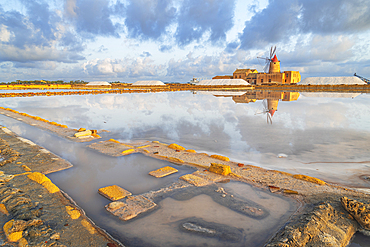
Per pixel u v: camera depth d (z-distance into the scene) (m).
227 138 9.21
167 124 12.52
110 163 6.18
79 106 22.53
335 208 3.51
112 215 3.63
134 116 15.66
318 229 2.99
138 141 8.76
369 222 3.10
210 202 3.98
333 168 5.75
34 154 6.81
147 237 3.05
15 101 28.31
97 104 24.56
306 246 2.73
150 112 17.83
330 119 13.66
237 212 3.65
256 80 73.50
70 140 8.80
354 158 6.49
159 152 7.12
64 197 4.16
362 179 5.00
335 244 2.74
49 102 26.97
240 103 25.25
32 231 2.96
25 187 4.48
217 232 3.13
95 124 12.67
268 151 7.35
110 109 19.98
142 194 4.33
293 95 38.75
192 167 5.85
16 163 6.00
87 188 4.64
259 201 3.99
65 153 7.08
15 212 3.48
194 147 7.94
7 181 4.76
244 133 10.10
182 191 4.44
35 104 24.52
